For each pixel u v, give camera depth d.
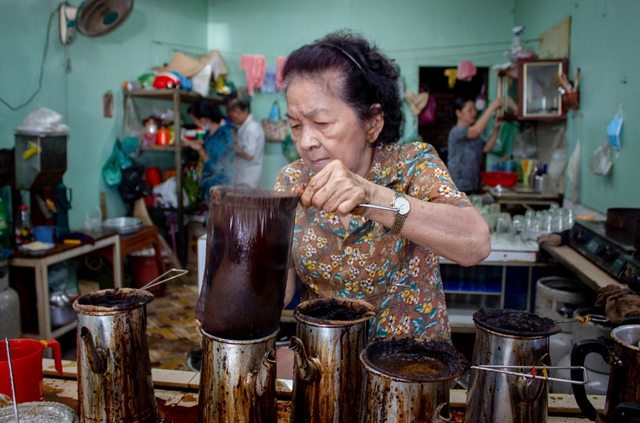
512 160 5.18
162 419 1.05
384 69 1.08
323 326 0.83
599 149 3.31
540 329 0.85
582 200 3.75
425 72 6.33
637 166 2.88
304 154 1.08
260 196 0.76
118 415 0.88
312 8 6.00
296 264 1.28
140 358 0.92
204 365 0.83
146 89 4.72
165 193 4.87
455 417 1.06
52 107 3.90
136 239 3.87
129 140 4.62
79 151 4.24
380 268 1.21
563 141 4.17
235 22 6.16
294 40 6.09
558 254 2.64
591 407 0.87
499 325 0.86
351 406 0.84
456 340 3.22
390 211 0.92
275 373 0.82
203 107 4.84
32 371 0.99
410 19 5.84
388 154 1.19
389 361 0.80
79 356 0.90
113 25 4.08
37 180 2.94
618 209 2.60
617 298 1.83
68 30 3.93
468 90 6.29
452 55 5.84
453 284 3.12
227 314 0.78
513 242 3.13
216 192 0.79
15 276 2.93
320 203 0.86
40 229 3.01
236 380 0.79
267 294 0.78
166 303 4.05
